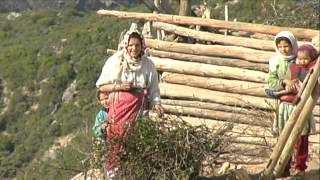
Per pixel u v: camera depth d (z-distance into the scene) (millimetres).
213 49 12664
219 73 12219
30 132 64062
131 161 7641
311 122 8469
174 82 12320
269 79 8602
